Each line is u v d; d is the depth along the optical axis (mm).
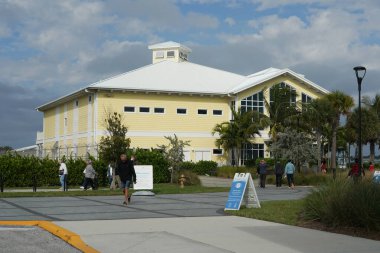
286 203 19109
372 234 12102
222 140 51406
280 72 54219
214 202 21250
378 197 12766
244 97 53656
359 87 23500
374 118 55438
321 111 46438
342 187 13820
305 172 39344
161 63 59000
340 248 10359
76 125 53219
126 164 20031
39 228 13031
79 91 49938
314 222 13703
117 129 30656
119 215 16031
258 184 38000
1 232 12359
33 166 35000
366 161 59375
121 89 49031
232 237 11578
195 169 50500
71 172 35562
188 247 10320
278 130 49688
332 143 50719
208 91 52562
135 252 9852
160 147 40406
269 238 11500
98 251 9938
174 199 22875
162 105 51438
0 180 29609
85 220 14578
